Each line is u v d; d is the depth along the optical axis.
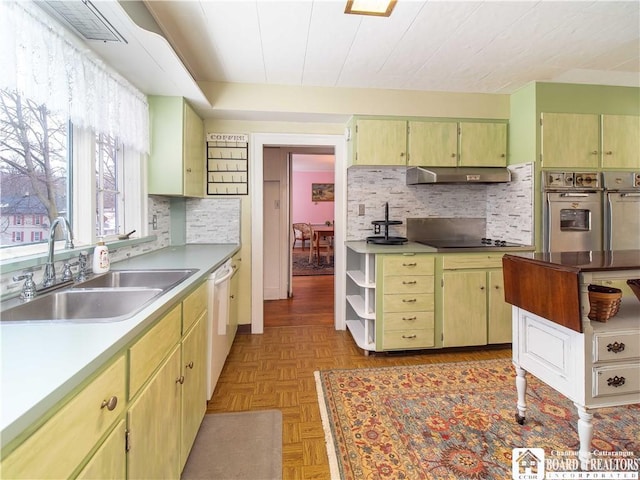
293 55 2.30
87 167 1.80
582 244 2.85
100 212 2.02
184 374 1.42
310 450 1.63
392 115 2.96
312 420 1.87
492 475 1.46
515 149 3.04
